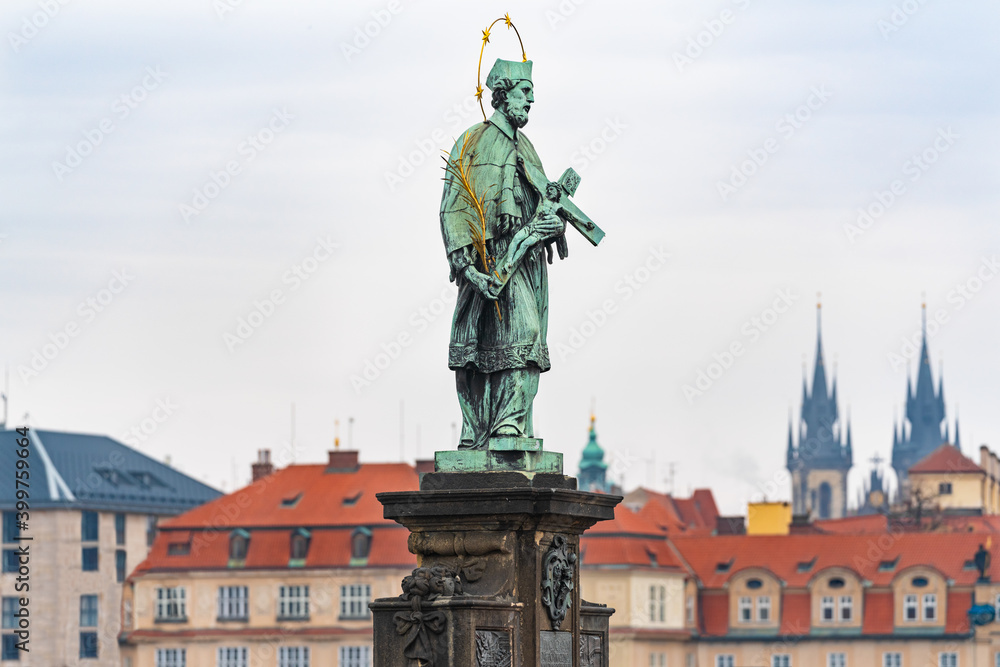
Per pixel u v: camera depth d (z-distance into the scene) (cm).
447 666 3331
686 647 19825
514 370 3525
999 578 19362
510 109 3625
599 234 3634
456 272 3556
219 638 18625
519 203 3616
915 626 19475
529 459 3484
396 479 19000
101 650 19325
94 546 19550
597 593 19225
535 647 3422
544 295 3609
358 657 18275
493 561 3444
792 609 19950
